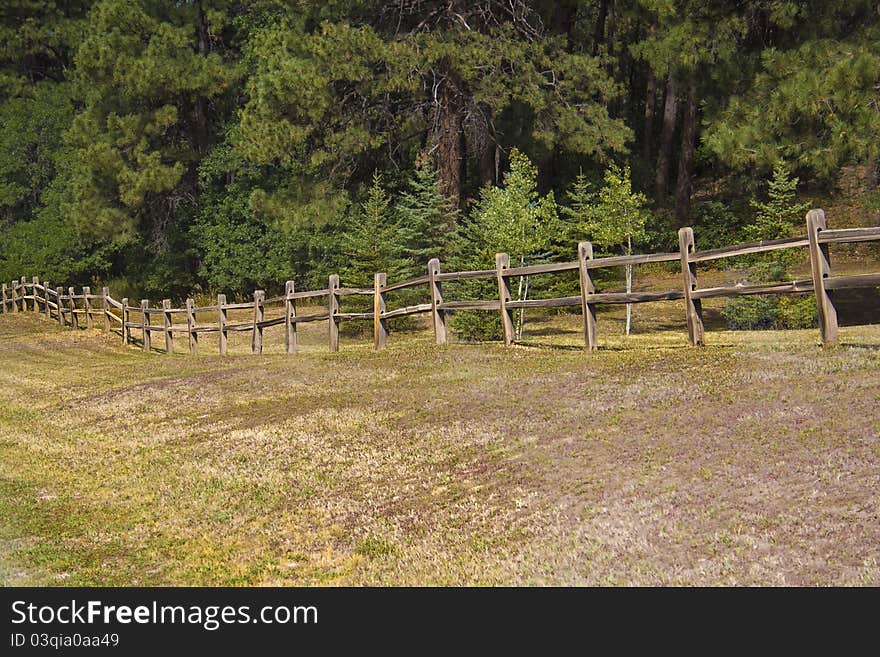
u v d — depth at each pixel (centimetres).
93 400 1523
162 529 812
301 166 3012
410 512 746
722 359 1045
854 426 713
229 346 2486
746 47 2797
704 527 588
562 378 1096
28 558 757
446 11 2805
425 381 1216
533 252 2022
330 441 1002
